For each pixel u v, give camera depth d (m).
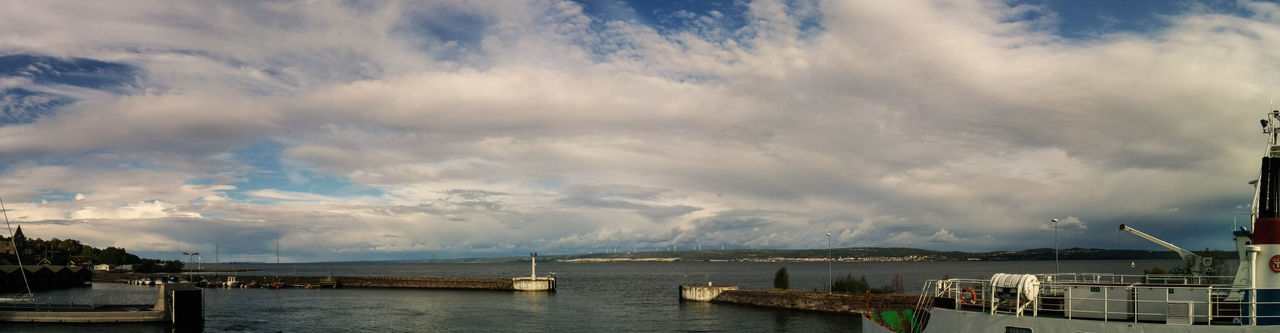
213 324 113.19
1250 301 29.84
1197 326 29.03
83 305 115.25
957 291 37.47
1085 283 37.81
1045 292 36.84
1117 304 34.44
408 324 114.81
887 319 43.72
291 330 105.94
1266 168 30.05
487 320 120.56
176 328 106.31
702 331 103.94
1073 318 32.59
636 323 114.38
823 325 109.75
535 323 115.56
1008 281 34.53
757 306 143.00
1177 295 33.50
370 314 132.50
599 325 112.19
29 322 106.25
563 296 190.75
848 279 145.25
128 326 105.75
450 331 105.25
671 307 145.25
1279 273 29.19
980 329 35.44
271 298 182.25
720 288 159.12
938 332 38.38
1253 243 30.41
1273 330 28.05
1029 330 33.19
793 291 144.25
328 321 119.38
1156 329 29.75
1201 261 36.47
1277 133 29.88
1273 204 29.78
